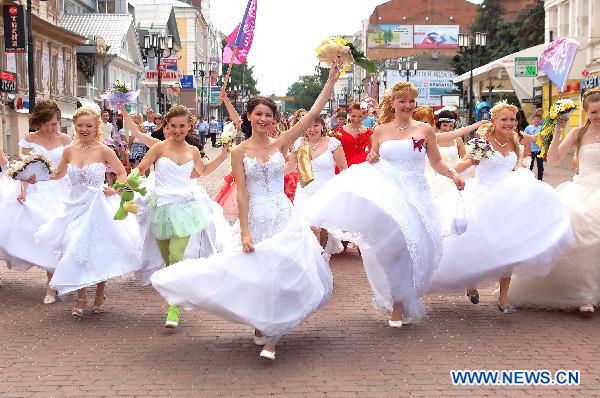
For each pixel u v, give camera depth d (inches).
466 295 345.7
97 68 2027.6
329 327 294.5
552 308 318.7
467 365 246.1
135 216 324.2
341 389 224.2
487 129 319.3
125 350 265.0
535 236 300.8
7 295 352.5
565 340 274.1
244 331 289.9
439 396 218.8
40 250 338.0
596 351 259.9
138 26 2883.9
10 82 1233.4
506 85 1633.9
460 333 284.8
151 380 233.1
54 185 357.7
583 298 307.4
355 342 273.6
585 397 217.8
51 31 1555.1
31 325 299.0
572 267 307.4
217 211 364.5
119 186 292.0
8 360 253.4
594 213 307.4
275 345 259.4
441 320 304.3
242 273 242.7
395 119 296.4
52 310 324.2
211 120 2210.9
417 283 283.7
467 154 317.4
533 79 1382.9
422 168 292.8
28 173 332.2
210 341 276.2
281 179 259.3
